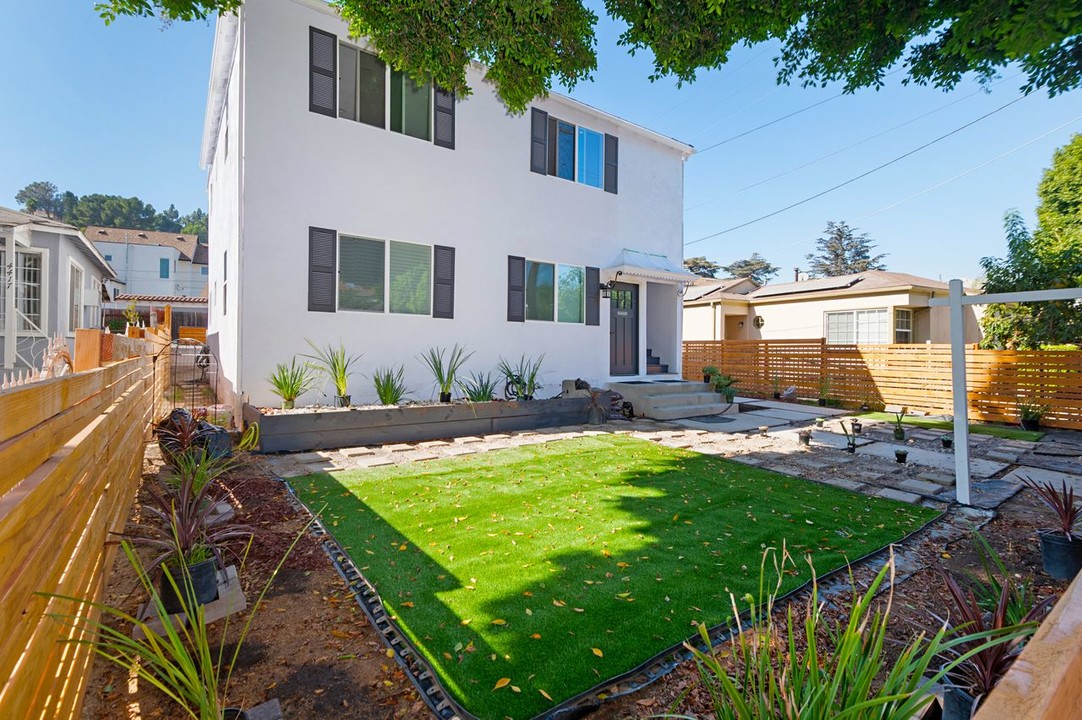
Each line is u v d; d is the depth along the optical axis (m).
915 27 5.30
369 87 8.60
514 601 3.12
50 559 1.72
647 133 12.84
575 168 11.57
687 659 2.60
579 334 11.59
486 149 10.00
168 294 34.28
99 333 3.27
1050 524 4.77
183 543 2.90
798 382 14.95
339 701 2.26
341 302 8.36
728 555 3.88
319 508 4.74
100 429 2.78
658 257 13.29
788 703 1.51
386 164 8.76
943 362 11.81
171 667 1.79
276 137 7.70
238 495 4.97
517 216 10.48
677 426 9.91
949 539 4.39
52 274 12.35
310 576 3.43
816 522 4.66
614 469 6.44
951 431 9.80
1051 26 4.20
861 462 7.08
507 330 10.34
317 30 8.04
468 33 5.57
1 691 1.23
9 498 1.41
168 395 10.69
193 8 5.61
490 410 8.80
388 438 7.73
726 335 24.12
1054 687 0.83
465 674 2.43
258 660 2.53
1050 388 10.14
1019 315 11.30
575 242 11.52
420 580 3.38
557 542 4.06
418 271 9.16
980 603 2.84
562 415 9.75
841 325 19.67
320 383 8.07
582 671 2.46
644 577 3.47
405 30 5.70
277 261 7.73
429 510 4.76
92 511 2.53
